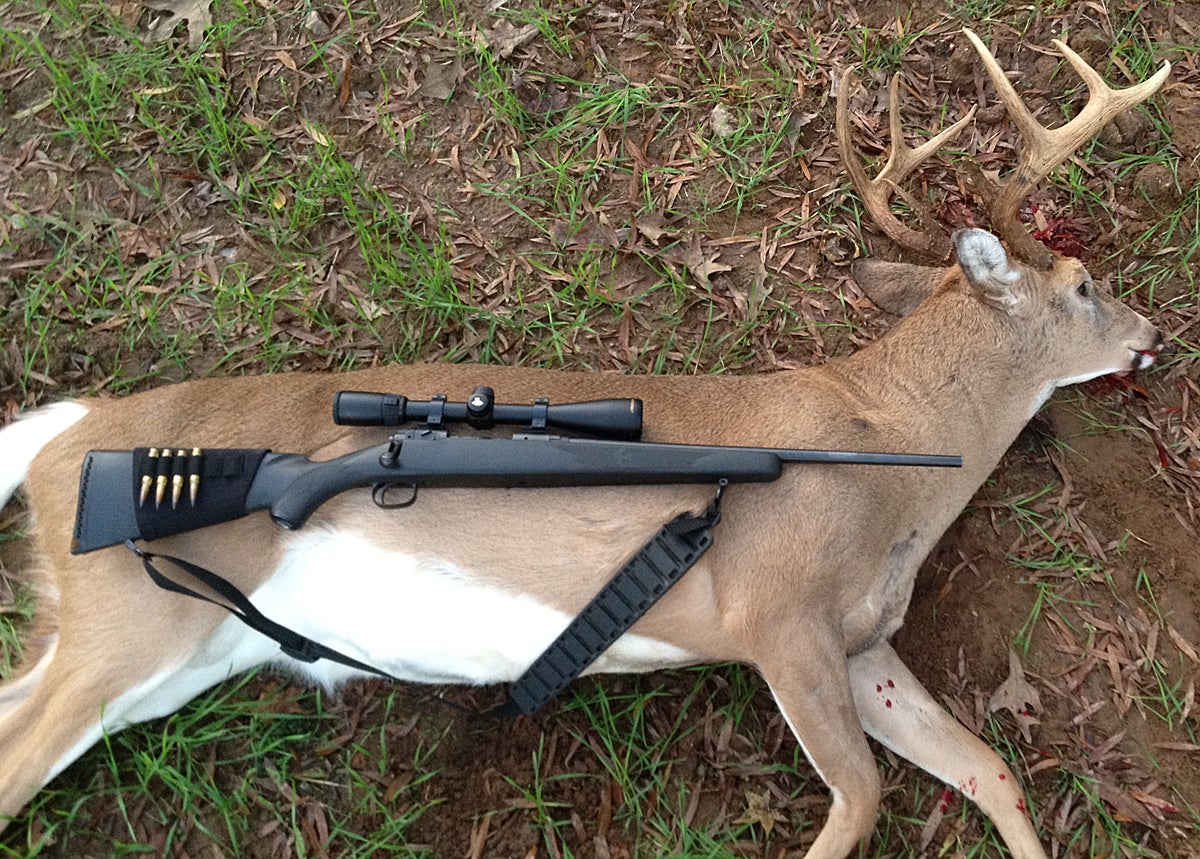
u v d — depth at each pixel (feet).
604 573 4.73
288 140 6.61
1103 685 5.53
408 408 4.54
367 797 5.17
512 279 6.38
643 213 6.60
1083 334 5.41
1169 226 6.57
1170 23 7.09
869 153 6.83
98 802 5.04
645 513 4.72
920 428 5.13
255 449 4.64
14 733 4.58
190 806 5.08
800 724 4.76
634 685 5.48
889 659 5.29
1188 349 6.30
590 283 6.34
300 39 6.83
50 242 6.24
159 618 4.61
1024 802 5.03
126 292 6.15
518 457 4.46
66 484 4.74
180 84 6.66
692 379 5.19
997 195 5.25
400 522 4.72
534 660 4.92
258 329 6.14
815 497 4.78
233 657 5.10
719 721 5.43
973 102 7.02
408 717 5.38
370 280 6.32
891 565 5.12
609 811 5.21
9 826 4.84
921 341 5.28
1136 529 5.89
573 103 6.84
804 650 4.76
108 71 6.63
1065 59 6.99
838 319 6.40
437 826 5.16
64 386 5.96
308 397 4.91
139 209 6.38
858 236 6.57
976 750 5.08
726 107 6.89
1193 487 5.96
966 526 5.90
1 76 6.63
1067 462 6.06
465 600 4.79
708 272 6.44
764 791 5.28
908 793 5.31
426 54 6.85
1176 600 5.72
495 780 5.25
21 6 6.85
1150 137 6.80
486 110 6.74
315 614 4.88
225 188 6.42
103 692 4.61
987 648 5.63
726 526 4.78
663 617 4.82
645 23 7.04
